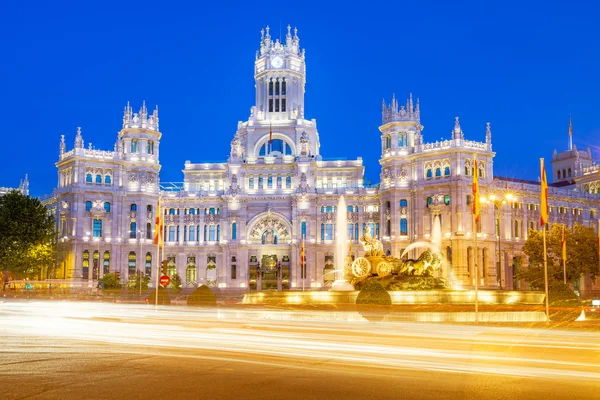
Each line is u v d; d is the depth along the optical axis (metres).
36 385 21.78
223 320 49.22
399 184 150.88
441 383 22.50
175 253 163.12
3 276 135.25
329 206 160.88
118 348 31.14
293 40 191.38
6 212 128.62
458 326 46.91
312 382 22.58
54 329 40.78
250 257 161.62
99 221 154.50
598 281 156.12
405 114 154.00
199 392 20.91
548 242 118.25
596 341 36.50
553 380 23.19
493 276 142.00
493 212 145.50
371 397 20.33
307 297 66.00
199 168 170.12
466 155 143.62
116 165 157.38
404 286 66.62
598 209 170.50
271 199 161.12
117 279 143.25
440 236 141.62
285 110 175.12
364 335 37.19
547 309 54.88
